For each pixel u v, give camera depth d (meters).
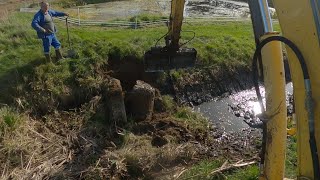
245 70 10.12
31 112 7.85
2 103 7.70
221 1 19.44
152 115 8.20
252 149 7.37
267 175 2.97
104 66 9.09
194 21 13.02
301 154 2.74
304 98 2.66
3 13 12.65
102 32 10.90
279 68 2.83
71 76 8.51
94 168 6.25
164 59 6.98
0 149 6.49
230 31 11.84
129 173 6.38
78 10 14.95
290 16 2.67
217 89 9.63
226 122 8.52
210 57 9.91
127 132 7.37
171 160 6.62
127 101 8.12
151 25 12.19
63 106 8.21
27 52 9.18
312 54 2.57
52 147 6.86
